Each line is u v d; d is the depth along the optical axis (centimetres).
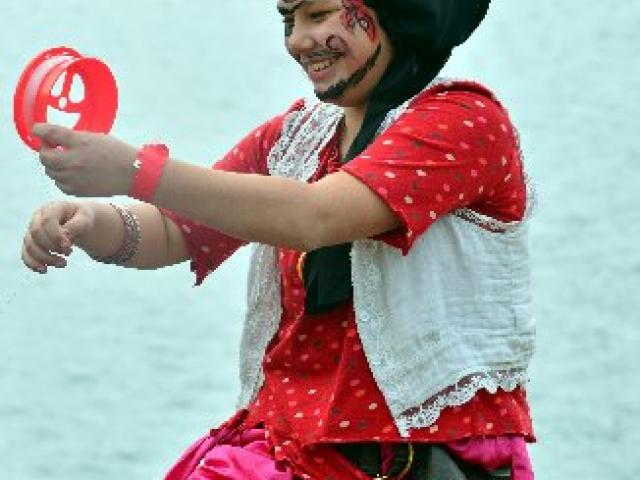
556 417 2625
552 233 3825
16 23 6781
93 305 3186
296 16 924
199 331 3053
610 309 3225
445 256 920
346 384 920
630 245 3728
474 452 925
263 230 876
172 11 7350
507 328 934
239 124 5128
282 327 957
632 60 6838
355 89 927
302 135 973
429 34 912
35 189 3616
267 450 944
